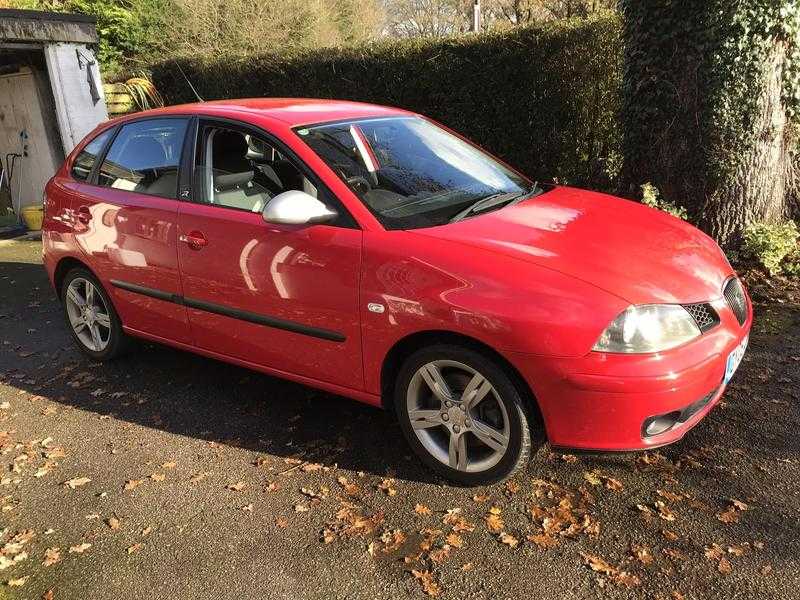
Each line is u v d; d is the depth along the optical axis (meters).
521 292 2.69
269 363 3.58
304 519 2.91
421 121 4.22
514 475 3.09
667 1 5.58
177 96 11.41
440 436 3.16
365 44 9.11
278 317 3.40
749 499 2.83
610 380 2.58
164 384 4.31
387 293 2.96
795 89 5.60
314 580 2.56
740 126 5.53
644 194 5.85
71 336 5.07
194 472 3.31
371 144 3.67
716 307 2.87
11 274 7.28
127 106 10.57
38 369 4.68
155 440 3.63
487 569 2.55
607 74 7.14
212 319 3.73
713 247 3.40
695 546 2.59
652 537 2.66
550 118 7.64
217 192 3.68
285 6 18.38
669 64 5.70
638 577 2.46
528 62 7.59
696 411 2.84
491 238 2.98
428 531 2.78
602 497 2.91
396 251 2.96
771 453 3.12
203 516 2.97
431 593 2.46
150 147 4.09
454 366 2.92
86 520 3.00
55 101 9.08
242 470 3.30
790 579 2.40
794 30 5.39
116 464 3.43
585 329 2.60
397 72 8.66
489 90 7.95
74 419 3.92
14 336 5.37
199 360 4.66
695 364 2.66
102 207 4.19
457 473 3.05
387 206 3.23
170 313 3.96
